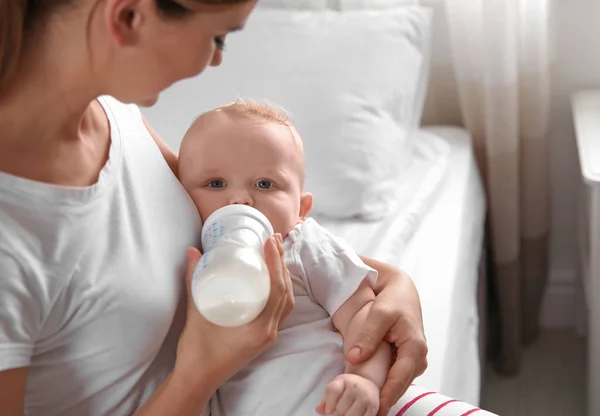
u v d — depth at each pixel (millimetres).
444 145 1994
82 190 829
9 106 788
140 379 901
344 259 1007
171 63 782
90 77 789
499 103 1957
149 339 874
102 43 761
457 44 1999
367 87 1740
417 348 940
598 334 1822
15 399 771
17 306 759
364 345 917
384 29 1838
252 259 813
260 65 1767
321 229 1050
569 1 2051
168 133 1729
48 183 807
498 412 2076
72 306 817
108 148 913
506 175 2029
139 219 894
